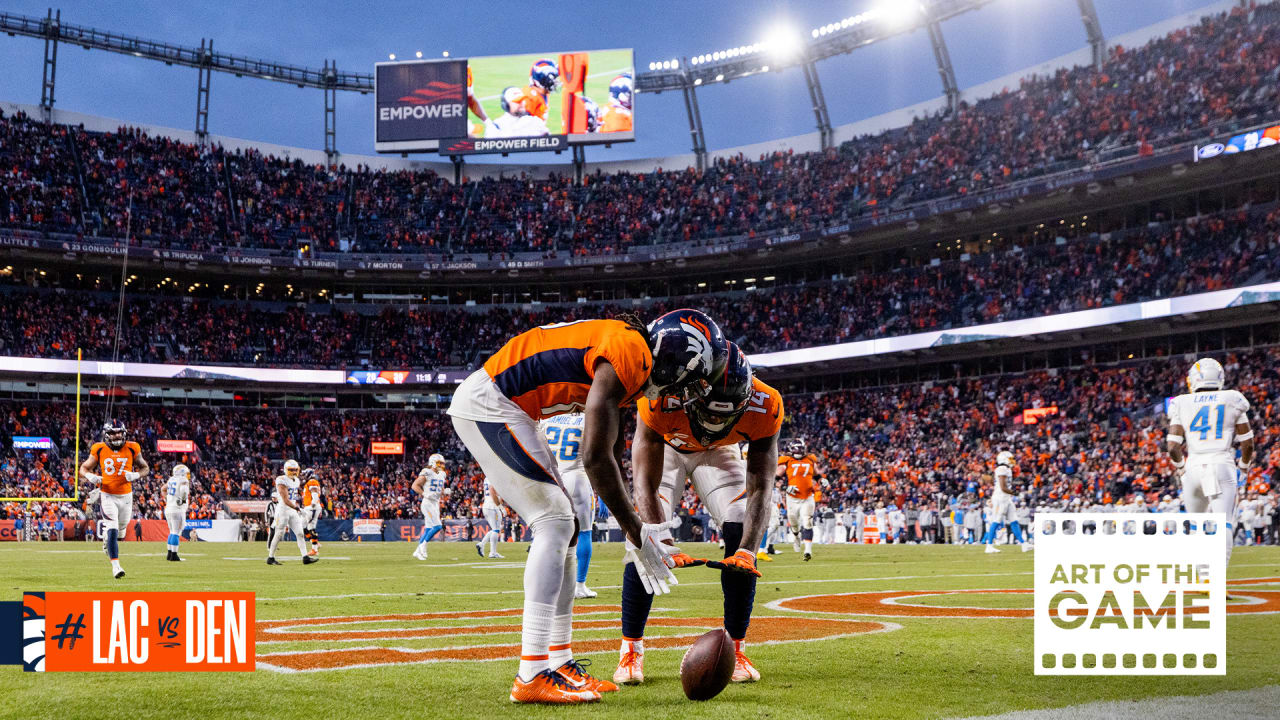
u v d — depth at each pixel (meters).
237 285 47.81
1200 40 38.31
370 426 47.53
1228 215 35.62
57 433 42.00
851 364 42.38
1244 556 18.25
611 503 4.29
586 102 48.09
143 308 45.31
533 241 48.81
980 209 39.16
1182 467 11.02
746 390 4.79
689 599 9.62
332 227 48.22
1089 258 38.34
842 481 39.19
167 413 44.59
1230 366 35.00
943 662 5.40
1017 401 38.72
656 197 49.81
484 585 11.78
